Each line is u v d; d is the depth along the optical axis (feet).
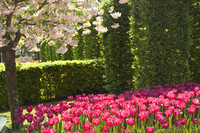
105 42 25.13
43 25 13.14
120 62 24.66
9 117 18.72
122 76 24.99
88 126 7.99
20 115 10.58
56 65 24.89
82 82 26.55
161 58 17.70
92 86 27.35
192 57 20.90
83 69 26.40
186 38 18.07
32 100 23.71
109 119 8.33
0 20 11.97
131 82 25.26
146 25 18.02
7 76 13.97
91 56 33.22
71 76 25.94
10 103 14.05
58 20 12.95
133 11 20.13
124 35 24.41
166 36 17.61
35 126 8.95
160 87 15.11
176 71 17.78
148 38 17.75
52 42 14.56
